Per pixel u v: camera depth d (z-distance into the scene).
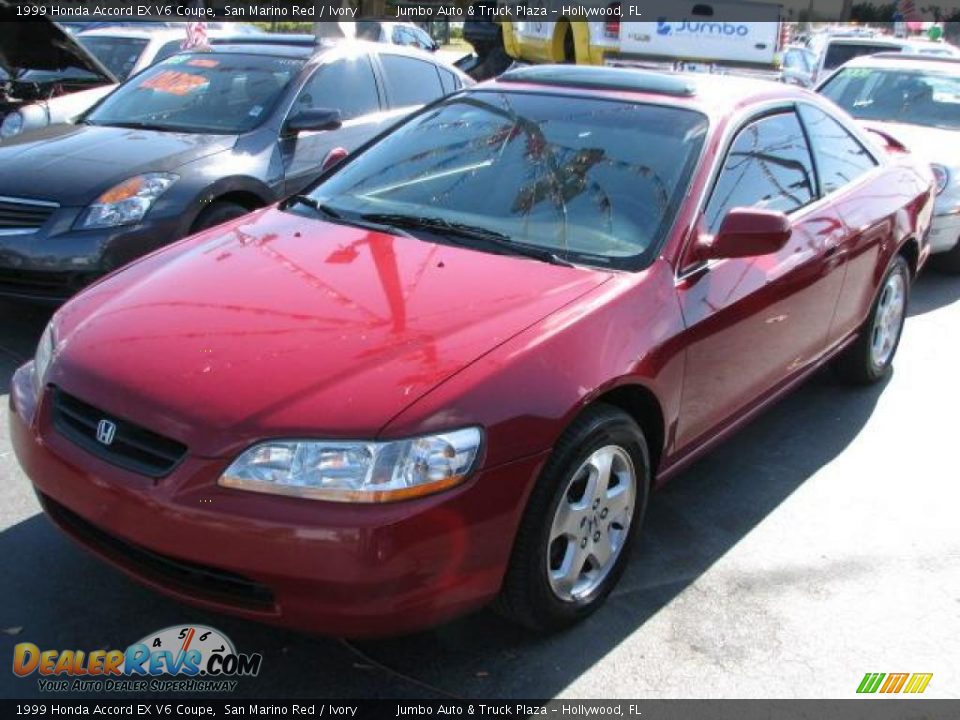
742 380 3.66
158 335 2.73
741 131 3.76
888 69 8.56
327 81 6.39
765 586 3.32
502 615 2.86
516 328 2.76
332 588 2.36
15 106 7.53
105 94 7.13
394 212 3.63
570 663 2.87
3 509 3.48
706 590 3.28
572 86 4.06
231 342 2.67
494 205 3.56
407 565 2.38
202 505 2.38
